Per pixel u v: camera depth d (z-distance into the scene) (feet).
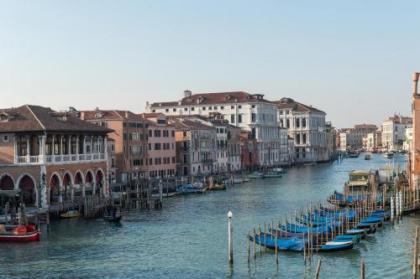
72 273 130.52
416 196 212.64
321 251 142.20
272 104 557.74
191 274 128.36
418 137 234.99
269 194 298.56
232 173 428.56
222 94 538.88
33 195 211.82
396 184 230.07
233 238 169.17
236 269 131.34
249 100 520.42
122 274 129.39
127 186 285.84
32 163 211.20
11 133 213.87
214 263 137.59
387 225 179.52
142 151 343.05
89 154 236.63
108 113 331.77
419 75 241.55
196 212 227.40
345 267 130.62
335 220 163.32
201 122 430.61
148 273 130.00
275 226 187.83
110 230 183.52
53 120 226.79
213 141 426.51
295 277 123.95
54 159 215.51
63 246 158.61
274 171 453.58
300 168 549.54
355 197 230.89
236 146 469.57
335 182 375.86
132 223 198.39
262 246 146.30
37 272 131.34
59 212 206.59
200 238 169.99
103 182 246.27
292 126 647.56
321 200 266.16
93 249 155.02
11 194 196.75
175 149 384.47
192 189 305.73
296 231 155.33
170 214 221.66
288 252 143.33
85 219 204.03
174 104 534.37
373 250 145.48
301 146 643.86
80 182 233.76
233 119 522.88
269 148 545.03
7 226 166.40
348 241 144.66
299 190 320.09
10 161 214.90
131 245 160.15
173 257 145.18
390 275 124.06
